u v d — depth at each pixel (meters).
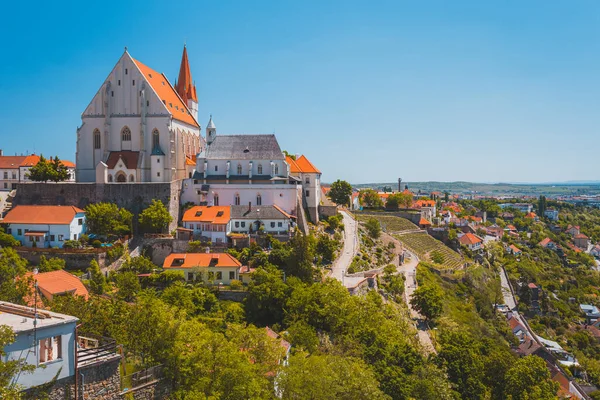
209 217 151.25
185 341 62.22
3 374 39.47
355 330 101.56
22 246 135.00
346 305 106.69
